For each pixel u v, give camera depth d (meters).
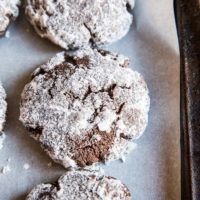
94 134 0.21
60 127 0.22
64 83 0.22
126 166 0.22
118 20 0.24
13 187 0.22
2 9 0.24
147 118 0.22
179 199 0.21
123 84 0.22
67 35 0.23
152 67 0.24
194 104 0.22
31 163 0.22
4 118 0.22
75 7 0.24
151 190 0.22
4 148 0.22
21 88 0.24
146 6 0.25
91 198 0.21
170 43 0.24
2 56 0.24
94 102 0.22
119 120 0.22
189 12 0.24
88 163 0.22
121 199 0.21
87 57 0.23
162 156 0.22
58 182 0.21
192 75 0.22
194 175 0.21
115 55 0.23
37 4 0.24
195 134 0.21
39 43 0.25
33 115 0.22
